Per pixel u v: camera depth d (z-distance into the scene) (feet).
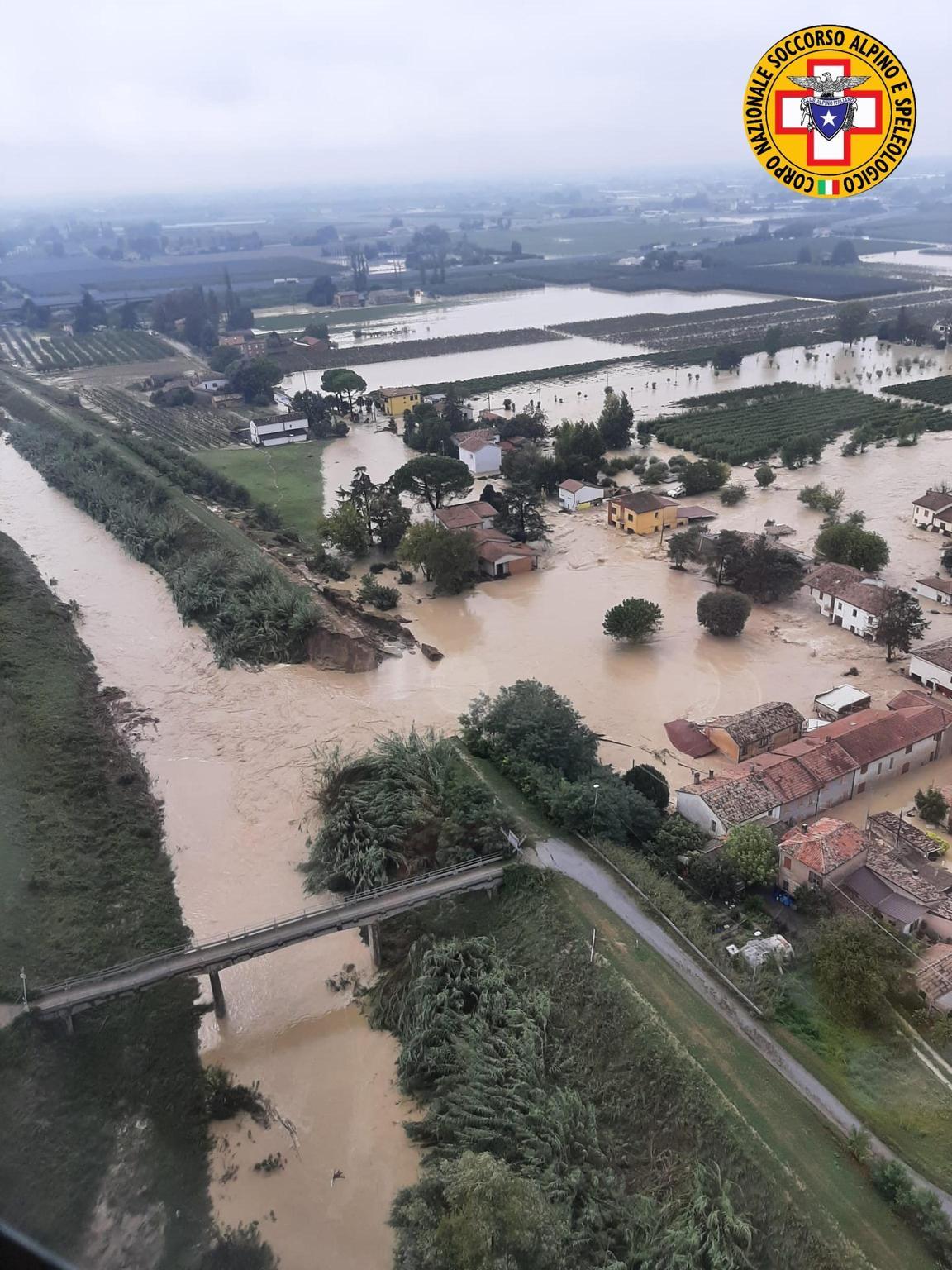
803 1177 119.24
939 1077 136.26
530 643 292.81
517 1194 112.37
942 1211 112.88
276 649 292.61
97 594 343.87
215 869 200.85
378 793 204.64
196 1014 165.37
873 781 214.28
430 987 158.81
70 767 228.43
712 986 150.71
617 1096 136.46
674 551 343.05
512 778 208.54
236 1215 131.75
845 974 146.30
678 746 231.30
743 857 177.37
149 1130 143.43
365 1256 124.67
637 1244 116.37
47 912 180.04
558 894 170.40
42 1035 150.00
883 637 269.03
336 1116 146.10
